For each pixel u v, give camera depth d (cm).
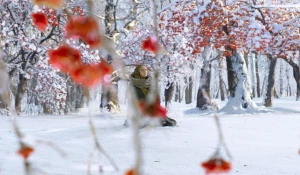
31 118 1686
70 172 620
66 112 2247
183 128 927
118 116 1961
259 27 1848
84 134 884
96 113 2156
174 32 2017
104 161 691
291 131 1028
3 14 1880
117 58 92
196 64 2327
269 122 1238
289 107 2434
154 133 830
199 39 1908
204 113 2112
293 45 2033
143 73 763
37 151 739
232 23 1975
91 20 82
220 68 3884
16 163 667
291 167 648
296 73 2561
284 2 2073
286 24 2028
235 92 2072
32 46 1808
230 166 104
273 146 812
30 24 1983
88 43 83
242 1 1916
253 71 5012
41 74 1917
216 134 909
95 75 90
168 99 2172
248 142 850
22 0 1900
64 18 1789
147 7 2247
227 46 1977
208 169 104
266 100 2525
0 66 100
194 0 1989
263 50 2055
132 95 94
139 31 2167
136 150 90
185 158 702
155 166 649
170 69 2053
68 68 89
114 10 2272
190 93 4384
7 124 1174
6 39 1783
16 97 1973
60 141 834
